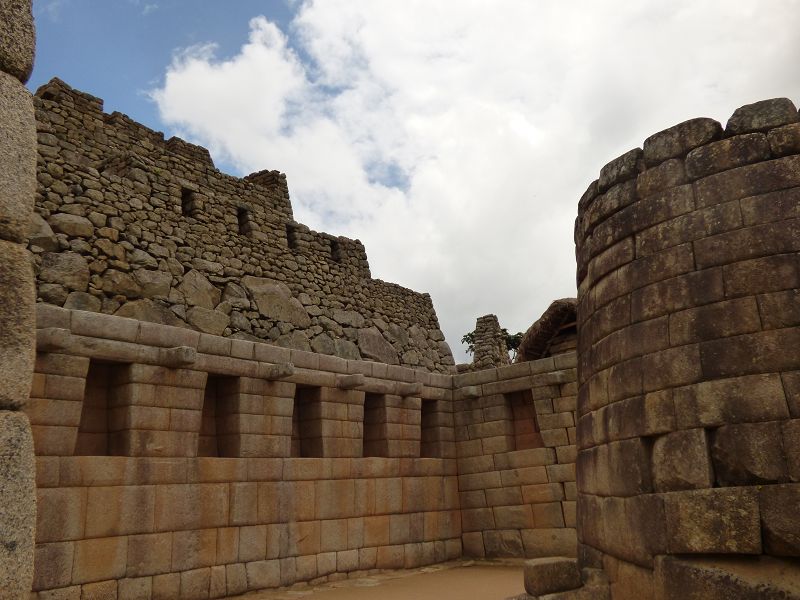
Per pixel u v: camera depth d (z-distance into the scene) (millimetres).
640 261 7586
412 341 23188
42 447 10070
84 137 16312
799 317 6242
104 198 15016
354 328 21000
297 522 13406
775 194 6684
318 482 14016
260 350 13523
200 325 16234
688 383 6699
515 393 17391
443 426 17516
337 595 12273
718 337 6617
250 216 18984
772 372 6223
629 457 7242
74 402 10547
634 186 7922
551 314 17188
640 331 7371
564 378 16094
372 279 22547
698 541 6211
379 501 15211
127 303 14719
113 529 10578
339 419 14859
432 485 16656
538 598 7672
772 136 6855
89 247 14336
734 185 6938
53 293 13336
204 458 12102
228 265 17672
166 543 11227
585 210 9008
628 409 7359
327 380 14773
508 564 15969
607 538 7684
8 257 3855
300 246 20250
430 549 16062
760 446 6090
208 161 19531
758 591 5777
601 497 7969
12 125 4004
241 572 12219
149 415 11438
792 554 5742
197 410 12172
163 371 11773
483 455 17109
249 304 17797
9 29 4094
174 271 16078
